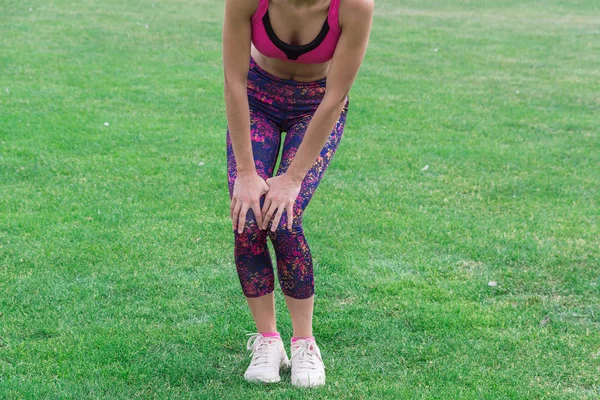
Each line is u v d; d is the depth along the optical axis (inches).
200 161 229.6
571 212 198.1
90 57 378.3
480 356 124.9
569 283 155.0
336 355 125.0
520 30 544.4
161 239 169.9
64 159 224.5
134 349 123.7
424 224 185.6
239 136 107.9
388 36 497.4
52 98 295.6
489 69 403.5
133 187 204.1
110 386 112.7
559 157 250.7
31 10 506.0
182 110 290.0
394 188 213.5
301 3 101.5
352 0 100.1
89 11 523.5
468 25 559.2
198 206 192.2
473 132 278.7
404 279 154.3
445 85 359.9
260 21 103.7
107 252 161.9
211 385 114.3
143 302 140.8
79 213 183.5
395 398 111.3
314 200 200.8
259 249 113.2
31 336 128.0
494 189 215.9
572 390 115.6
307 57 107.7
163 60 382.6
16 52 376.8
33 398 108.7
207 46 426.9
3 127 252.2
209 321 134.4
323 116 105.4
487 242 175.5
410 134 272.1
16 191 197.2
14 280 147.3
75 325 131.6
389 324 135.5
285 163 111.7
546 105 327.3
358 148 251.1
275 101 115.9
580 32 542.9
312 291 115.2
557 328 136.2
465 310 141.3
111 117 273.9
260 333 118.6
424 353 125.6
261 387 114.3
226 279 151.6
